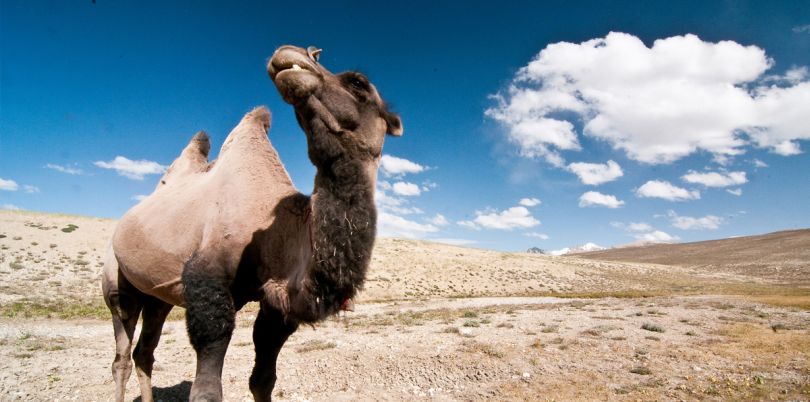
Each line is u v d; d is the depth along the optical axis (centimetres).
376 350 961
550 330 1205
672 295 3166
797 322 1374
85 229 4309
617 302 2317
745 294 3244
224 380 779
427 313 1962
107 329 1534
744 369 805
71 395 671
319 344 1076
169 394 700
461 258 6194
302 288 355
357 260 351
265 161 441
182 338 1353
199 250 397
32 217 4619
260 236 392
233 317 387
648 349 960
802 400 644
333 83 371
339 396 700
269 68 363
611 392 696
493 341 1037
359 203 358
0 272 2781
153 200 499
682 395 678
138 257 466
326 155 358
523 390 710
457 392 717
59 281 2780
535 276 5572
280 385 756
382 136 397
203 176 498
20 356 954
